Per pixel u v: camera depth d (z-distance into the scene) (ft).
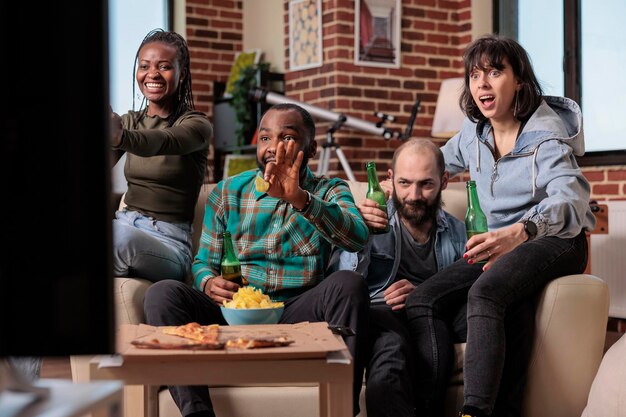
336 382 5.11
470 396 7.22
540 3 19.47
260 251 8.16
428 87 20.65
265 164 8.30
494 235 7.59
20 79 2.83
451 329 8.00
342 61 19.56
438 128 18.33
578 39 18.71
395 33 20.17
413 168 8.29
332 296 7.18
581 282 7.59
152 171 8.82
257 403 7.24
